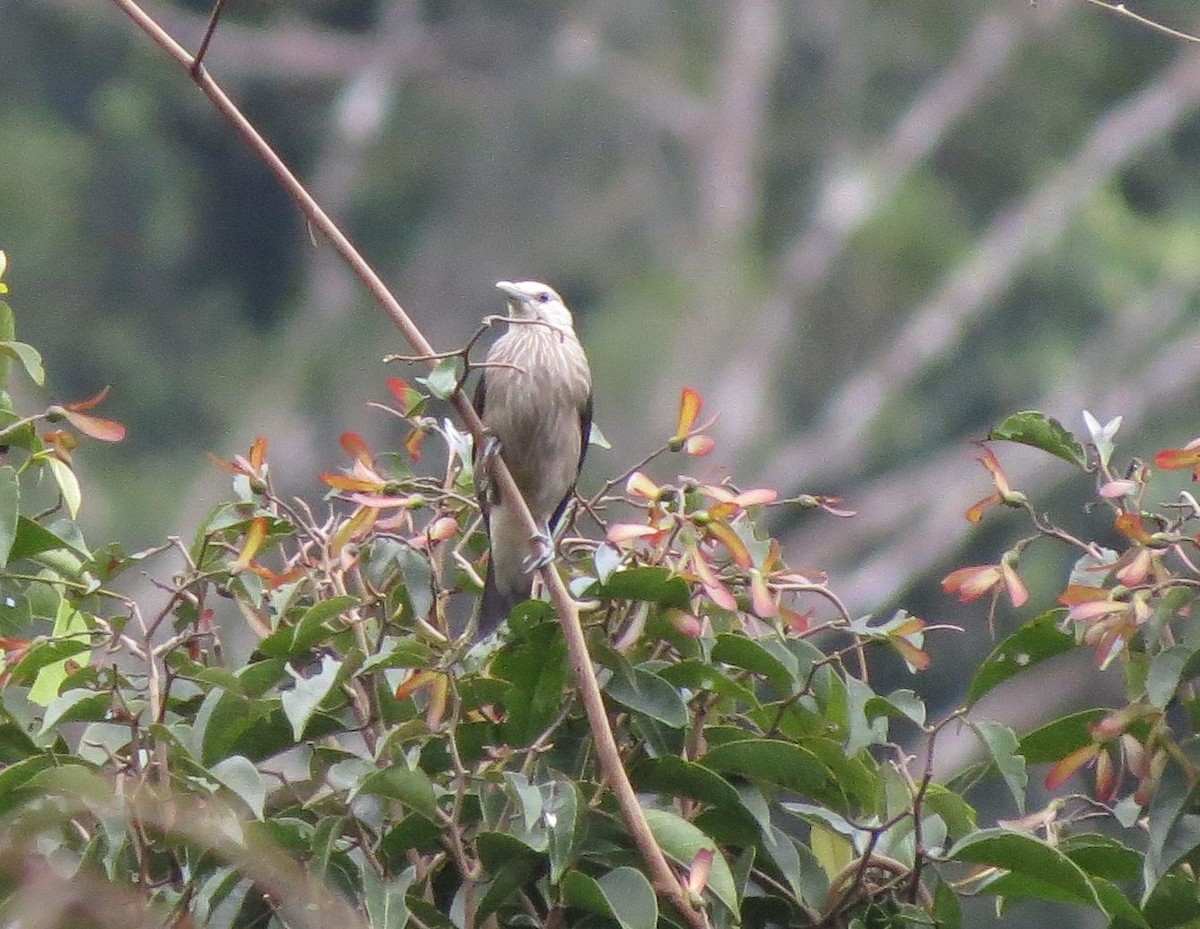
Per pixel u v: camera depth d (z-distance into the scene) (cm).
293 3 2491
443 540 450
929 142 2222
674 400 2064
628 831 407
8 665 421
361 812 415
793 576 436
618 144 2275
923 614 1838
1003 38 2252
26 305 2262
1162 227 2188
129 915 385
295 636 420
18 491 426
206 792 388
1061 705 1675
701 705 433
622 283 2200
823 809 422
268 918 416
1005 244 2116
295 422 2214
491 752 429
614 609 430
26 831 397
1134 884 432
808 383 2133
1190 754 406
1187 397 2006
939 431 2041
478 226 2270
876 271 2159
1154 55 2280
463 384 426
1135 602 410
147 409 2261
